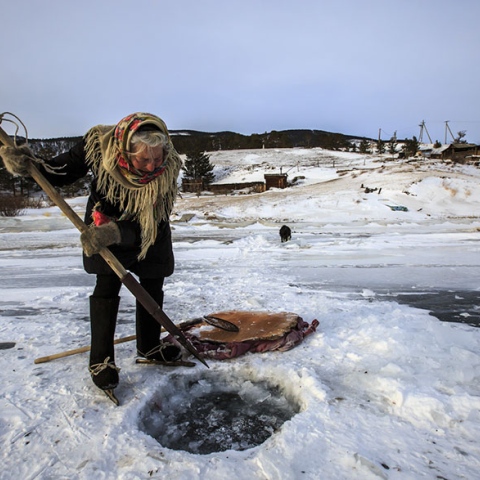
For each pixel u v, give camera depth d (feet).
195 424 7.30
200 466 5.58
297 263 25.34
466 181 105.81
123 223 7.71
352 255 28.96
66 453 5.98
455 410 6.81
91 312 8.02
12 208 91.56
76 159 7.90
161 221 8.63
